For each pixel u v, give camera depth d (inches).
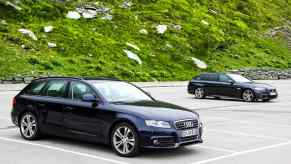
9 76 1232.8
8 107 744.3
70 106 410.0
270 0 2746.1
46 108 429.7
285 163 354.0
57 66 1397.6
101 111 386.6
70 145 418.3
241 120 620.4
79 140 443.2
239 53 1975.9
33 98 445.1
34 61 1374.3
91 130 394.3
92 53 1571.1
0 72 1242.6
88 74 1392.7
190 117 378.3
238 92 950.4
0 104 790.5
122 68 1503.4
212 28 2066.9
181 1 2206.0
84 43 1612.9
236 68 1796.3
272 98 944.9
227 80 974.4
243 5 2481.5
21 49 1444.4
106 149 400.2
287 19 2605.8
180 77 1585.9
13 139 449.1
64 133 415.5
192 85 1023.0
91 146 413.7
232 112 724.0
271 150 406.9
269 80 1802.4
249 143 441.7
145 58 1665.8
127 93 417.7
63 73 1346.0
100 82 419.2
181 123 368.8
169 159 363.3
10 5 1690.5
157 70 1609.3
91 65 1461.6
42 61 1384.1
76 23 1743.4
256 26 2351.1
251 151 401.7
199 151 398.3
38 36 1572.3
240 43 2080.5
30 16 1690.5
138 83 1408.7
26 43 1488.7
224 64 1818.4
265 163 353.7
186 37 1907.0
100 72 1435.8
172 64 1686.8
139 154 380.2
